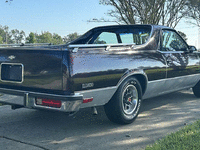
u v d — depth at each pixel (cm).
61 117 472
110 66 372
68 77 322
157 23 1119
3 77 387
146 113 503
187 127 382
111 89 377
